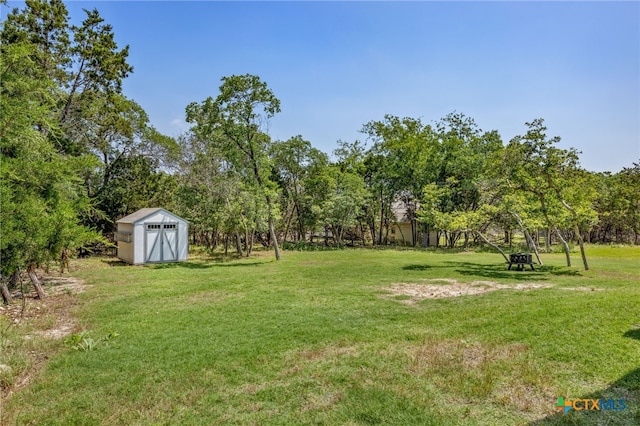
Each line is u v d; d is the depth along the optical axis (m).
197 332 5.98
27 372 4.56
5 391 4.08
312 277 12.10
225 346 5.27
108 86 18.22
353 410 3.44
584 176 13.77
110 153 22.31
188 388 4.01
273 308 7.60
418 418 3.27
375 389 3.83
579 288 9.38
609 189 28.66
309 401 3.65
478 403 3.51
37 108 7.93
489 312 6.64
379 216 33.03
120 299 8.88
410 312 7.06
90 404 3.71
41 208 7.98
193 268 15.47
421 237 31.06
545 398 3.54
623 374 3.91
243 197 20.33
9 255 7.47
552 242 29.09
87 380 4.26
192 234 31.09
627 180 28.17
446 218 14.95
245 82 16.84
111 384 4.15
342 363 4.54
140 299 8.84
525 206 14.35
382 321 6.45
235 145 18.12
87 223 20.33
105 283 11.41
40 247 7.89
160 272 14.04
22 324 6.66
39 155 9.15
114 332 6.00
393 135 30.84
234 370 4.45
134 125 22.64
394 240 35.66
